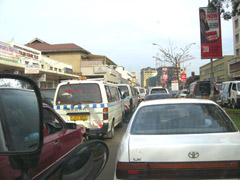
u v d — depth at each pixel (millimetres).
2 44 18156
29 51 23078
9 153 1909
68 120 7500
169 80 53375
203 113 3766
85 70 42094
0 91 2225
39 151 1911
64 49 42000
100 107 7438
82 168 2365
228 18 12883
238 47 40844
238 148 2803
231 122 3652
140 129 3516
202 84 17938
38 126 2000
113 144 7555
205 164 2762
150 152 2840
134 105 17312
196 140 3006
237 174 2738
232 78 45812
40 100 1997
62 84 7727
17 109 2328
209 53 14234
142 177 2797
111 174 4816
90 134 7371
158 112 3854
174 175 2770
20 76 2008
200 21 14188
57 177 2168
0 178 2100
